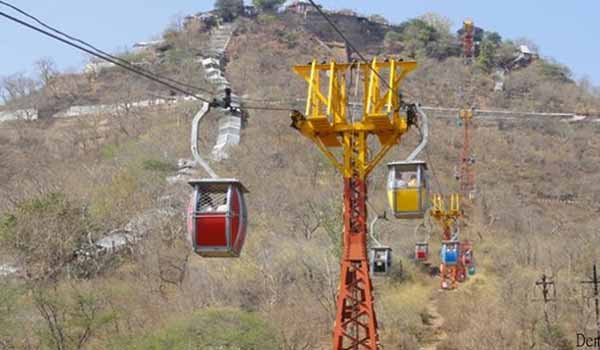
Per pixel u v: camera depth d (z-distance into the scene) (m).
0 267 39.31
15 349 31.33
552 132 112.31
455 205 51.69
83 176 64.62
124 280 41.38
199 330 30.16
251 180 64.19
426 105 116.62
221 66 122.56
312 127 19.92
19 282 36.00
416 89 121.06
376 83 20.03
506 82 128.75
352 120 21.06
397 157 73.50
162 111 97.69
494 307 37.19
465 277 50.34
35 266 40.03
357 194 19.84
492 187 85.31
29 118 105.88
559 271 41.44
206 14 142.38
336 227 39.66
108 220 51.41
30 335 32.31
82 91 114.25
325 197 55.72
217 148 77.75
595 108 121.62
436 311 42.81
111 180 59.44
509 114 115.31
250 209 54.88
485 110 118.62
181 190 56.34
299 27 140.75
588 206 85.94
